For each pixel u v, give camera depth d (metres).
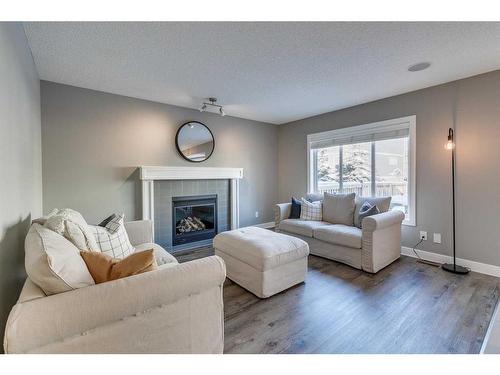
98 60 2.43
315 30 1.94
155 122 3.75
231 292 2.43
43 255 0.99
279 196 5.45
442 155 3.09
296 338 1.71
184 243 4.00
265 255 2.26
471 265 2.90
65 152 3.04
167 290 1.15
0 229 1.15
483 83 2.78
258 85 3.11
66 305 0.94
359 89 3.25
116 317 1.03
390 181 3.67
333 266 3.10
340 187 4.36
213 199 4.38
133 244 2.48
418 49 2.25
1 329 1.17
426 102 3.21
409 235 3.40
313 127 4.71
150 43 2.12
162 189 3.78
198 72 2.72
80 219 1.75
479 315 1.97
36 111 2.51
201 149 4.24
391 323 1.89
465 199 2.93
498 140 2.70
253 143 5.03
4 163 1.21
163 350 1.18
